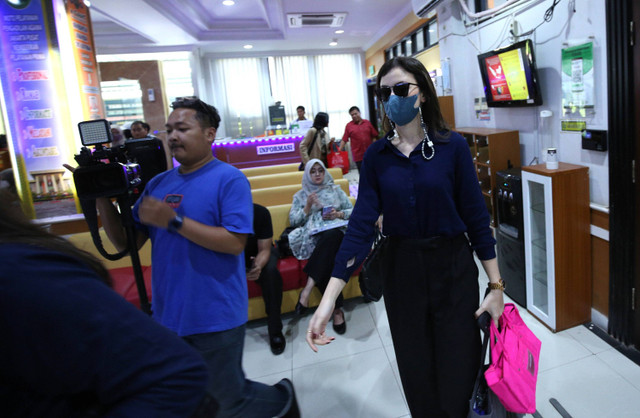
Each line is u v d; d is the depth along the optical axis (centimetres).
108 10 507
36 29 274
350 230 118
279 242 262
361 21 681
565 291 214
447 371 117
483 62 334
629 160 185
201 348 117
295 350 222
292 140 615
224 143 606
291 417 130
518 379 102
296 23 655
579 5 233
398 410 170
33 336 41
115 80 657
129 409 44
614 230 195
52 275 43
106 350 43
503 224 258
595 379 177
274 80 906
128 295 223
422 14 462
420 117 112
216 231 112
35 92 279
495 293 115
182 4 567
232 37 730
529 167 223
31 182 286
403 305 121
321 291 250
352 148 629
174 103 123
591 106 218
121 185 111
